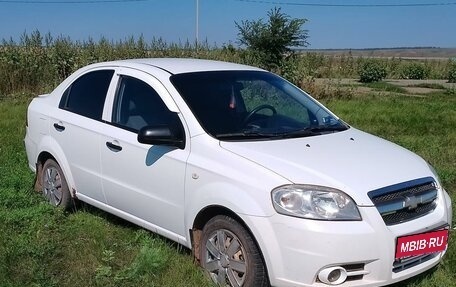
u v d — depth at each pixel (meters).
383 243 3.60
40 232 5.11
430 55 183.75
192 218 4.18
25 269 4.39
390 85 30.56
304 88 20.23
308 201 3.61
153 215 4.61
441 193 4.17
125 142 4.77
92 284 4.19
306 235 3.53
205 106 4.50
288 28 22.16
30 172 6.94
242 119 4.51
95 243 4.89
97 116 5.21
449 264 4.51
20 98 16.12
